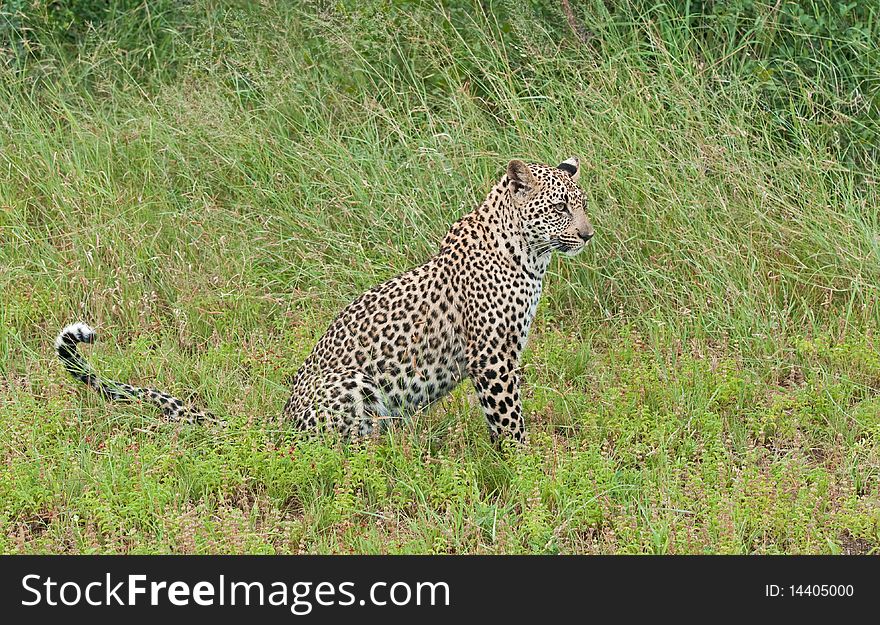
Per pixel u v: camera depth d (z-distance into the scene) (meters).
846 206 15.92
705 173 16.47
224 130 18.08
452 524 11.20
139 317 15.45
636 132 16.95
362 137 18.39
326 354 12.56
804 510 11.20
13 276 16.03
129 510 11.16
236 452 12.12
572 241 12.57
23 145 18.14
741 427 13.31
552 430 12.98
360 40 19.31
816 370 14.20
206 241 16.66
